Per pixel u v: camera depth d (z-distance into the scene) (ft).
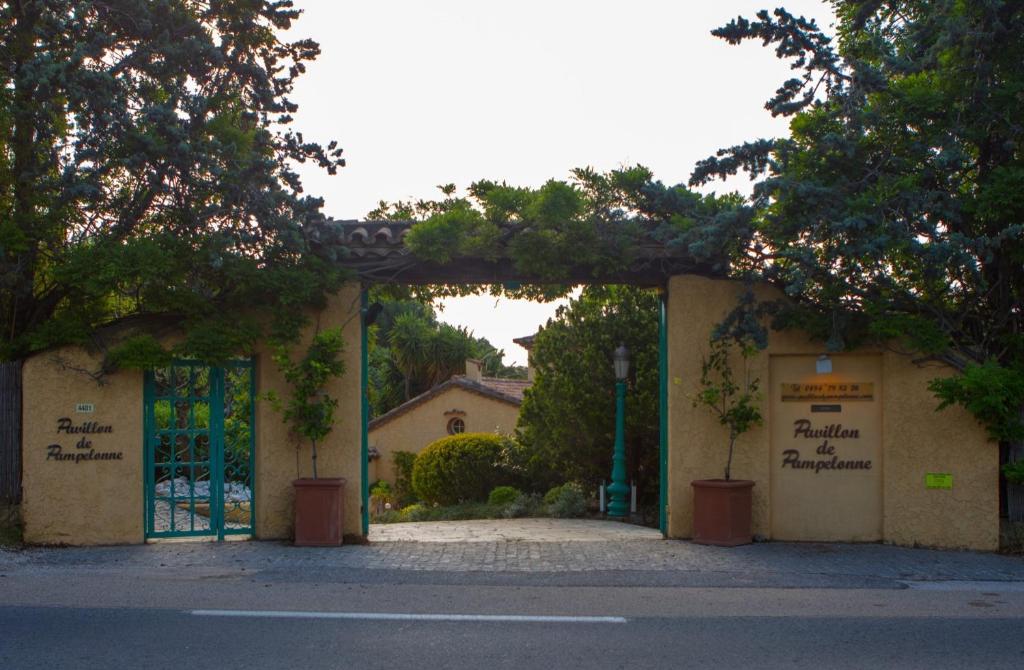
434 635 23.31
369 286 40.63
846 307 38.40
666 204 39.29
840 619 25.57
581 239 38.47
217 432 39.40
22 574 31.24
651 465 60.44
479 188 39.65
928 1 40.50
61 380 37.63
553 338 62.54
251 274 37.29
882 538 39.32
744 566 33.88
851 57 37.78
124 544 37.65
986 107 36.88
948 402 37.17
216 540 38.93
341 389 39.86
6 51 39.09
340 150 39.42
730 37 36.14
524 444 68.39
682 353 40.29
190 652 21.39
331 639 22.76
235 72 40.50
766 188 35.45
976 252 35.58
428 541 40.32
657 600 28.07
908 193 35.12
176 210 38.52
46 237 37.68
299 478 39.11
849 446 39.83
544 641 22.82
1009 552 37.35
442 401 107.34
